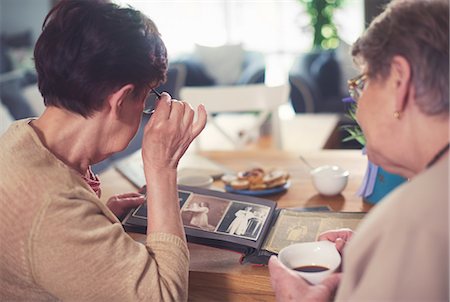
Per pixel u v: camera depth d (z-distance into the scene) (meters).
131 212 1.41
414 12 0.82
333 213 1.42
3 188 0.98
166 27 7.68
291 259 1.12
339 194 1.70
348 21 6.78
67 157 1.07
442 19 0.80
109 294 0.99
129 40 1.00
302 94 4.71
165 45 1.08
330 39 6.05
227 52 5.55
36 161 1.00
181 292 1.05
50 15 1.03
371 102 0.87
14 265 0.98
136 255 1.02
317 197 1.68
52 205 0.96
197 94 2.70
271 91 2.69
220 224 1.35
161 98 1.14
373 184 1.59
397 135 0.86
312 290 0.99
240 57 5.54
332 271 1.05
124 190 1.83
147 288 1.00
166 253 1.06
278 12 7.45
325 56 5.14
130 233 1.46
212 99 2.70
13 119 3.63
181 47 7.66
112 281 0.99
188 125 1.15
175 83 3.84
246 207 1.42
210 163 2.07
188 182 1.79
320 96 4.84
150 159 1.13
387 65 0.84
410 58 0.80
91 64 0.99
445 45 0.79
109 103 1.03
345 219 1.38
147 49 1.03
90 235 0.97
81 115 1.04
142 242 1.41
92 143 1.07
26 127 1.04
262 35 7.56
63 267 0.97
